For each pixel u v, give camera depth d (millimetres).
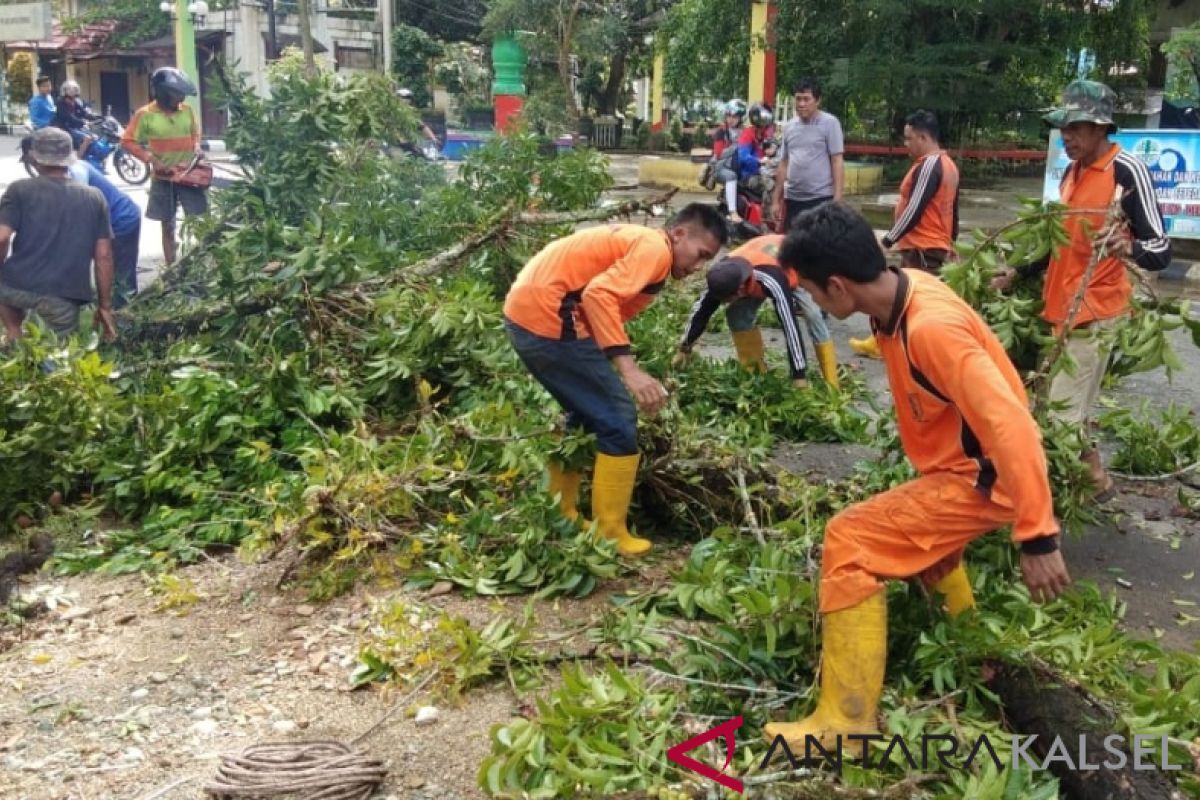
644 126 35219
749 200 13648
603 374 4527
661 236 4406
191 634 4129
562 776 2906
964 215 17297
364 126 8383
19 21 32062
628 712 3098
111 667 3895
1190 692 3148
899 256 7320
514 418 5012
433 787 3170
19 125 39156
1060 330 4480
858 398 7211
